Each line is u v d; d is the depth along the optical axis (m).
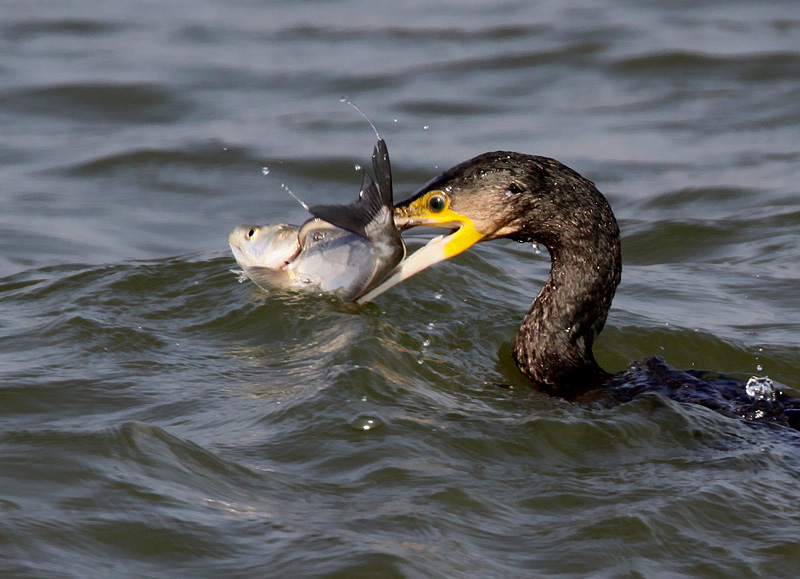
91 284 11.92
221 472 7.48
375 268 10.61
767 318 12.35
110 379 9.30
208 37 27.64
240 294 11.49
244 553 6.51
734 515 7.23
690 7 29.75
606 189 18.55
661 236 15.83
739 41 26.39
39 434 7.84
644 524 7.01
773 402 9.29
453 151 20.17
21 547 6.40
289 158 20.00
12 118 22.06
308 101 23.27
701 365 11.05
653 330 11.52
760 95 23.09
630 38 26.86
